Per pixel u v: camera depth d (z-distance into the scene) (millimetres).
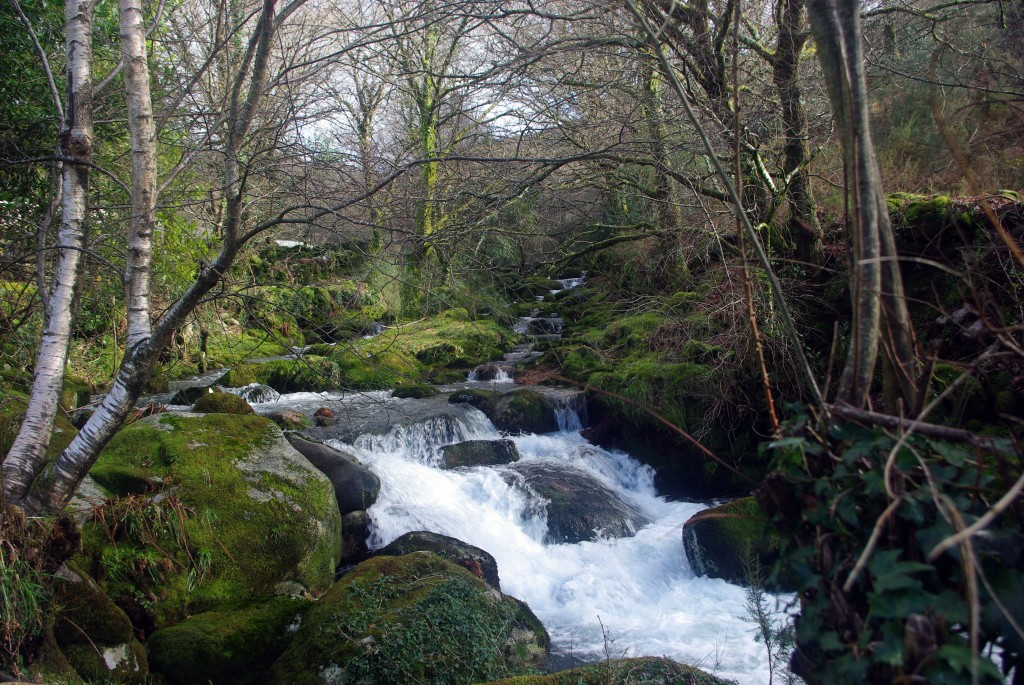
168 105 6574
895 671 1537
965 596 1531
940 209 8031
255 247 7711
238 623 5324
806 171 8875
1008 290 7020
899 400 1754
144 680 4812
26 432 4520
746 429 9312
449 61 7289
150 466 6352
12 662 3898
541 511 8312
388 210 5340
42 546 4199
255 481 6477
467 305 6766
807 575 1744
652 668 4082
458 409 10883
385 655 4371
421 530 7531
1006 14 8789
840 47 1868
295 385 12570
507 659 4750
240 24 5301
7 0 6941
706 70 7215
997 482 1617
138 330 4656
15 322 7273
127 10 4746
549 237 7832
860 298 1835
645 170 7957
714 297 9492
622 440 10312
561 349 13156
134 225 4715
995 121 7836
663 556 7621
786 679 3162
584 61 7328
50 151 7371
